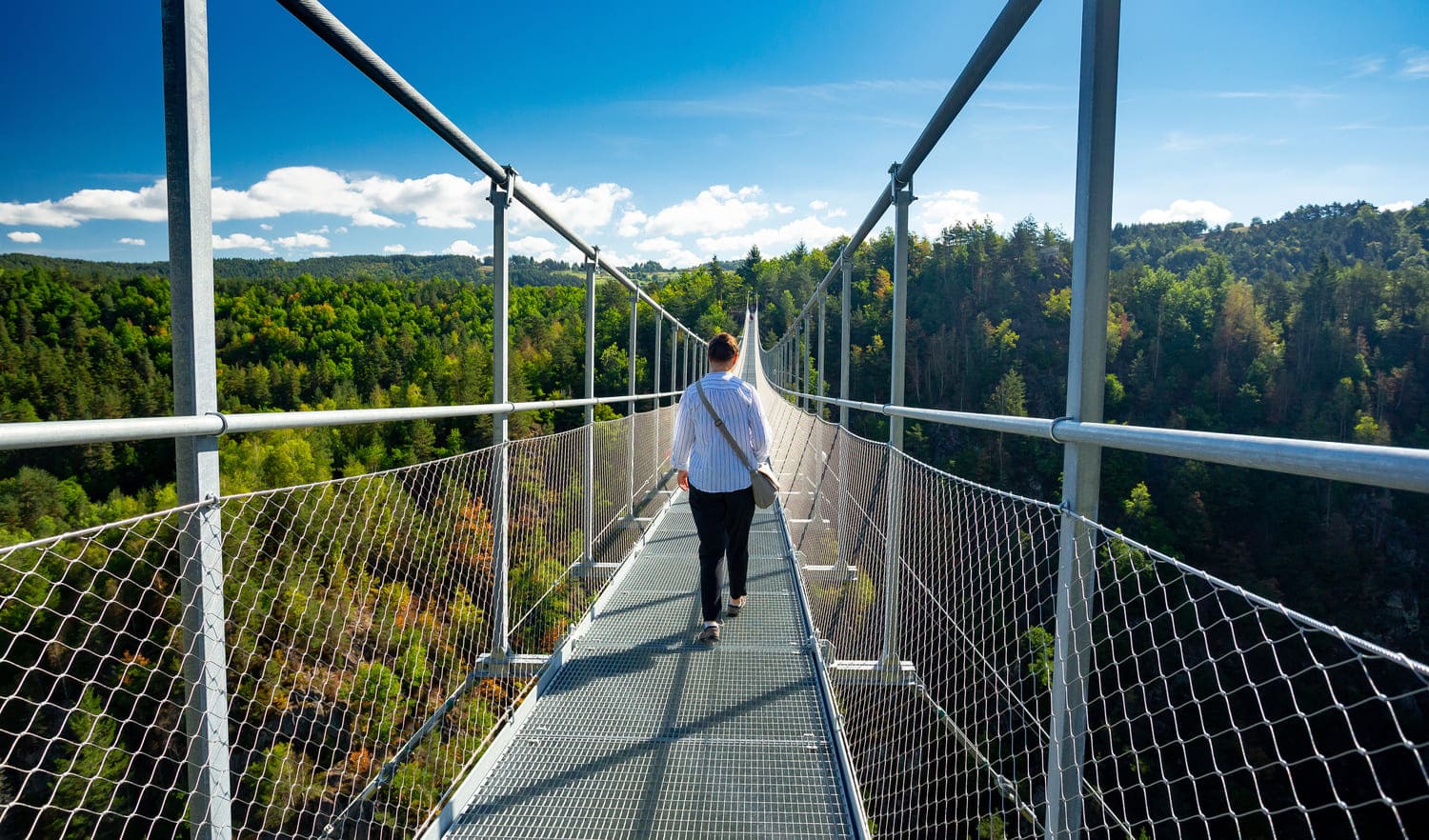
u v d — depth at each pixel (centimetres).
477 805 200
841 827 192
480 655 242
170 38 116
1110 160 117
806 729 240
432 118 197
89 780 99
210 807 119
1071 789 109
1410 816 775
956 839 149
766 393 1371
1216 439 78
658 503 646
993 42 166
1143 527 3309
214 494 121
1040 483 2933
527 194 272
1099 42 117
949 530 175
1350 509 3541
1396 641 3030
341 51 161
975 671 150
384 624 179
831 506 392
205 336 121
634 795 204
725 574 426
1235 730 69
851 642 308
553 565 312
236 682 136
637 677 279
